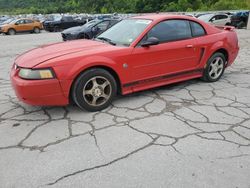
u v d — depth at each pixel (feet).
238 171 8.55
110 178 8.21
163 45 14.29
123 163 8.93
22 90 11.27
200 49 16.01
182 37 15.26
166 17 14.85
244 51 30.76
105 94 13.08
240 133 10.96
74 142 10.20
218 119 12.20
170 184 7.95
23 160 9.10
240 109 13.33
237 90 16.19
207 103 14.07
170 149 9.74
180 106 13.62
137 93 15.48
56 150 9.68
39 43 44.21
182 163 8.93
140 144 10.07
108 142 10.21
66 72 11.56
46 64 11.29
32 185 7.92
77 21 81.25
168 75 14.99
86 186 7.88
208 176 8.30
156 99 14.57
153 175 8.34
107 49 12.81
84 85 12.19
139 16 16.19
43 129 11.22
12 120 12.07
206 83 17.52
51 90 11.48
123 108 13.34
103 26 39.86
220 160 9.11
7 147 9.90
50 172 8.49
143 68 13.76
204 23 16.66
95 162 8.99
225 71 20.92
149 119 12.13
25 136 10.66
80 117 12.33
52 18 89.51
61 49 13.01
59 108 13.33
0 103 14.06
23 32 73.46
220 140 10.39
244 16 64.28
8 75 20.27
